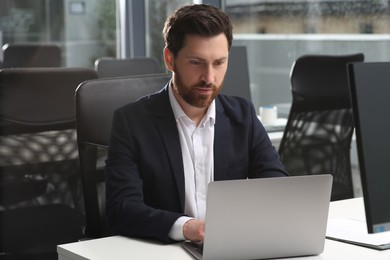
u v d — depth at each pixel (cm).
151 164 214
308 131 377
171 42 208
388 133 170
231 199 174
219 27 203
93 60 735
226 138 223
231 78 423
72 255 190
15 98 284
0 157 286
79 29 732
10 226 290
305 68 370
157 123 217
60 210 294
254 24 565
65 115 295
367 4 472
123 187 209
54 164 293
